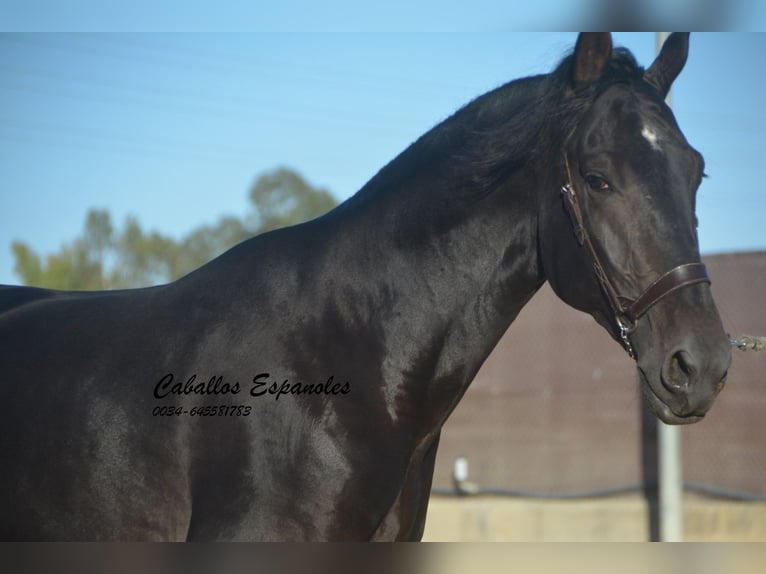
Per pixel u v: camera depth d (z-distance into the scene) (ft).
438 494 34.40
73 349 10.45
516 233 9.95
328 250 10.04
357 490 9.24
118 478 9.62
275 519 9.12
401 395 9.66
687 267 8.57
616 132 9.02
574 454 33.01
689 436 30.96
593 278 9.22
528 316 34.14
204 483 9.36
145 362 10.00
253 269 10.19
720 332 8.43
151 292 10.82
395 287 9.86
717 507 28.63
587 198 9.12
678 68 10.06
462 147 10.16
